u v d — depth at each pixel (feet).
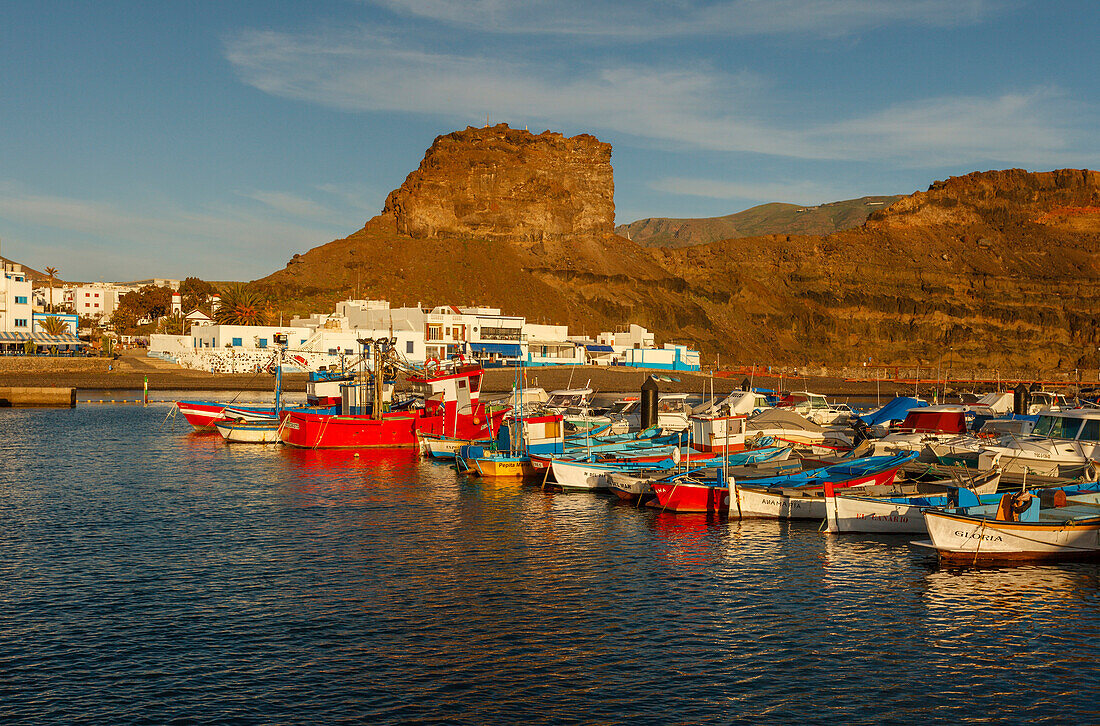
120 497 166.61
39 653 86.79
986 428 214.07
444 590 108.06
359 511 155.12
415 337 498.69
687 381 549.54
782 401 315.17
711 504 151.12
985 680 82.02
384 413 245.65
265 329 479.41
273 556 123.75
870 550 126.72
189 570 116.16
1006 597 105.09
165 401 371.97
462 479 190.19
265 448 239.09
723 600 104.32
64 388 358.43
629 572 116.06
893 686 80.64
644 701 77.36
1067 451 165.78
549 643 90.53
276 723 72.79
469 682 81.05
